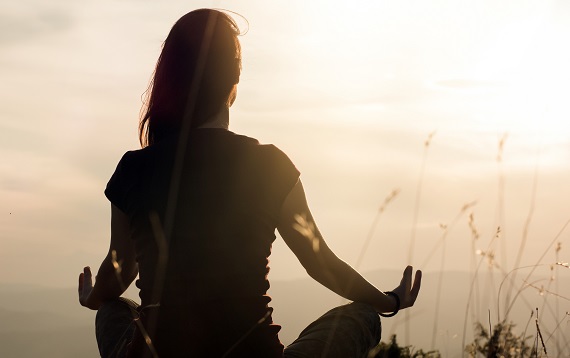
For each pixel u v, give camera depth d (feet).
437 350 8.30
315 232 9.00
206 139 8.96
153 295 8.49
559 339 7.88
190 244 8.51
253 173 8.75
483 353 8.04
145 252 8.82
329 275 9.10
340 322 9.27
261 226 8.65
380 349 9.80
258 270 8.58
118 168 9.37
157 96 9.36
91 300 10.44
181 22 9.37
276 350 8.44
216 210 8.59
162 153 9.09
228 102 9.37
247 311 8.42
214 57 9.13
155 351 8.46
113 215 9.51
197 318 8.39
